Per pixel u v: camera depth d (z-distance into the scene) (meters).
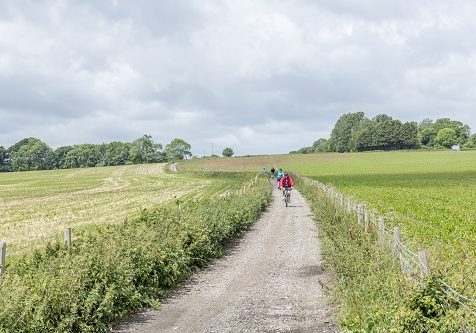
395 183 67.94
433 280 8.16
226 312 11.55
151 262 13.23
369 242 14.01
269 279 15.01
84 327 9.72
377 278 10.62
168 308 12.03
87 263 11.30
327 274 15.41
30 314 8.98
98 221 35.72
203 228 18.41
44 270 11.11
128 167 163.12
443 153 172.00
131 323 10.86
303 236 23.92
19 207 51.22
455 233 21.92
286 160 157.12
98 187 84.25
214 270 16.56
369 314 8.52
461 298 7.82
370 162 145.25
